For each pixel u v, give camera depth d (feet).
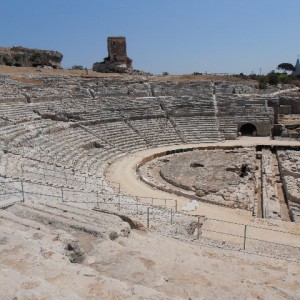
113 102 207.72
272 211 96.43
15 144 123.65
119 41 343.46
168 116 208.95
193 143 189.37
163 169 140.05
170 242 48.57
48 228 41.47
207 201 102.83
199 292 29.01
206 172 134.92
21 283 23.47
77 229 42.80
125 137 177.78
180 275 32.63
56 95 198.18
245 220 86.94
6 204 55.93
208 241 61.00
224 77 338.54
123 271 31.76
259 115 214.48
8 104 166.71
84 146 153.69
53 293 22.31
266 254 57.16
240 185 118.93
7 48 317.42
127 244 41.09
